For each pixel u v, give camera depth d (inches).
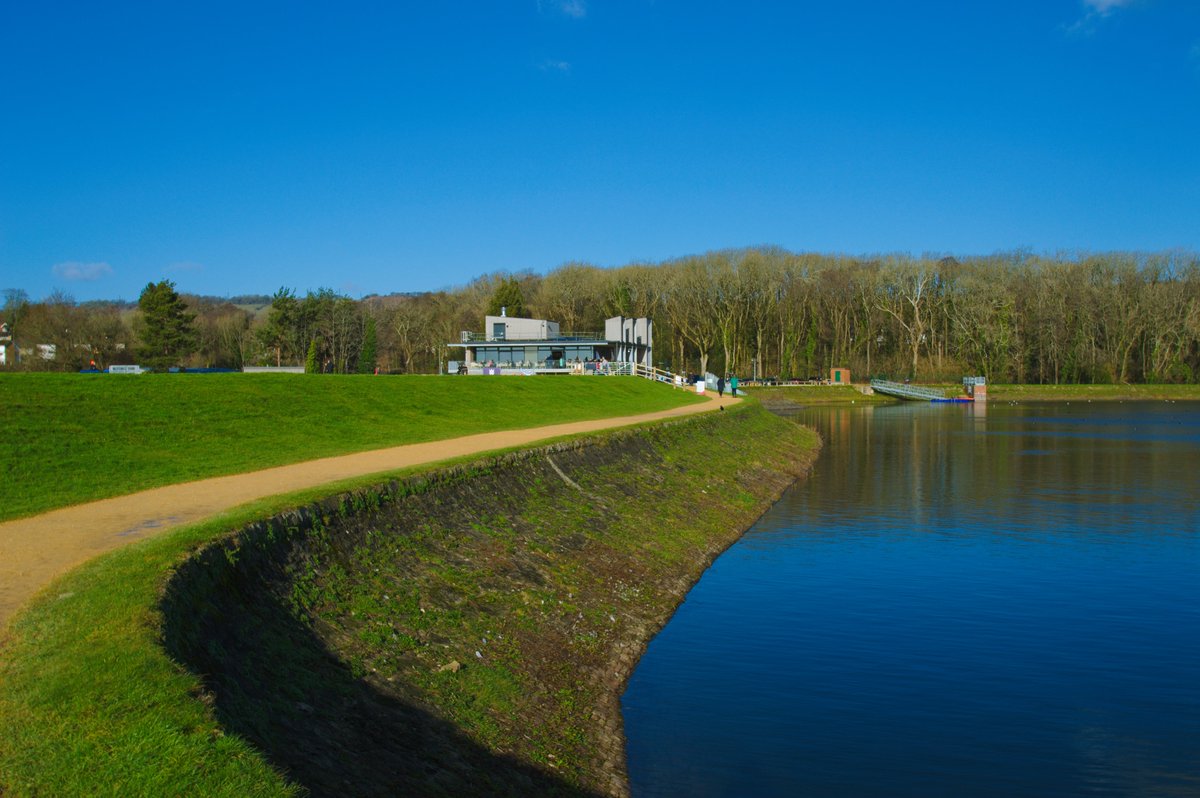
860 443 2469.2
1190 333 4805.6
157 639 359.6
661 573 920.9
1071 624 813.9
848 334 5187.0
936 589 928.9
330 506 615.2
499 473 911.7
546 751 506.0
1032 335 4982.8
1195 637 779.4
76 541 513.7
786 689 656.4
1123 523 1290.6
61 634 358.9
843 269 5290.4
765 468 1742.1
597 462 1176.2
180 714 311.3
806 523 1296.8
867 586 940.0
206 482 732.7
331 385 1382.9
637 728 585.0
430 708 485.7
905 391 4557.1
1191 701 641.6
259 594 488.7
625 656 700.0
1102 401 4537.4
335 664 475.2
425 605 600.4
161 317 3240.7
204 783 281.4
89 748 286.7
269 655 439.2
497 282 5191.9
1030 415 3604.8
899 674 689.0
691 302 4859.7
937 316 5147.6
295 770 342.3
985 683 673.6
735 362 4990.2
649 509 1119.0
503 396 1806.1
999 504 1456.7
